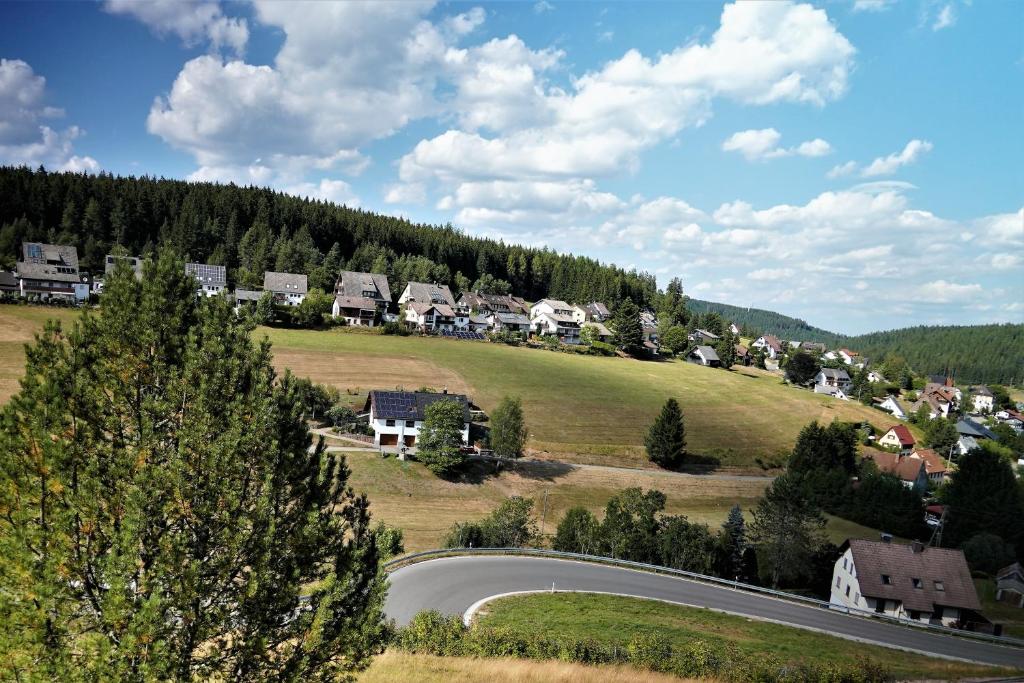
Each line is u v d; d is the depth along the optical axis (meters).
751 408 132.75
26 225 151.50
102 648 10.74
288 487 14.43
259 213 190.25
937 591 53.91
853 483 92.88
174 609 11.89
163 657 11.14
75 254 139.00
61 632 11.17
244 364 14.09
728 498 85.19
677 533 59.00
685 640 35.94
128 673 10.93
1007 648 45.91
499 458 82.88
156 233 171.88
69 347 12.93
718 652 33.38
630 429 105.81
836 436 103.38
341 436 82.25
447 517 66.62
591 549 59.19
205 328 13.80
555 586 46.81
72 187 168.50
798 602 51.72
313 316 138.38
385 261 188.62
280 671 13.20
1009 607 62.72
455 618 32.00
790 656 35.47
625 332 173.62
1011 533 80.56
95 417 12.50
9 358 87.06
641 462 94.06
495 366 129.88
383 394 85.00
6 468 11.65
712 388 144.75
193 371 13.18
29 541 11.29
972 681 32.75
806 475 94.12
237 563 12.94
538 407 108.88
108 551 11.68
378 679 22.05
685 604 45.75
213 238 175.75
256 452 13.48
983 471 88.38
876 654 38.56
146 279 13.64
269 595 13.23
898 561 55.91
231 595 12.99
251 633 12.91
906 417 164.50
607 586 48.25
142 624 10.85
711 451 103.88
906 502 83.25
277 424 14.02
